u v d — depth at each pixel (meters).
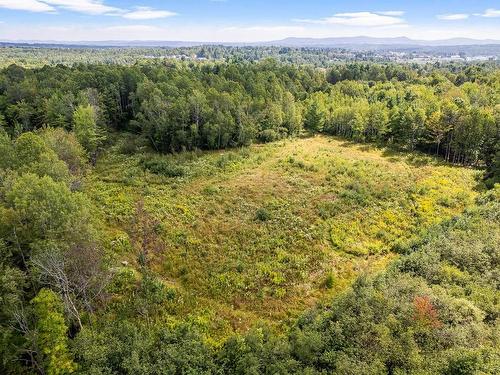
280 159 70.12
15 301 25.30
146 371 24.94
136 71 98.44
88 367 25.08
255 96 91.62
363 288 31.06
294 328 31.33
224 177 62.09
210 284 37.19
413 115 78.06
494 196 50.62
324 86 126.81
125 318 30.83
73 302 29.23
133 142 78.06
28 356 26.45
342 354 24.94
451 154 76.06
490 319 26.97
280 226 47.19
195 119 76.94
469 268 32.94
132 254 40.38
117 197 52.66
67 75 101.06
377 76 142.88
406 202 53.09
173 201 53.03
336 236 45.50
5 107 84.88
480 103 93.75
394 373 22.55
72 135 58.72
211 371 26.09
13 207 30.52
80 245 30.23
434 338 25.06
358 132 86.25
